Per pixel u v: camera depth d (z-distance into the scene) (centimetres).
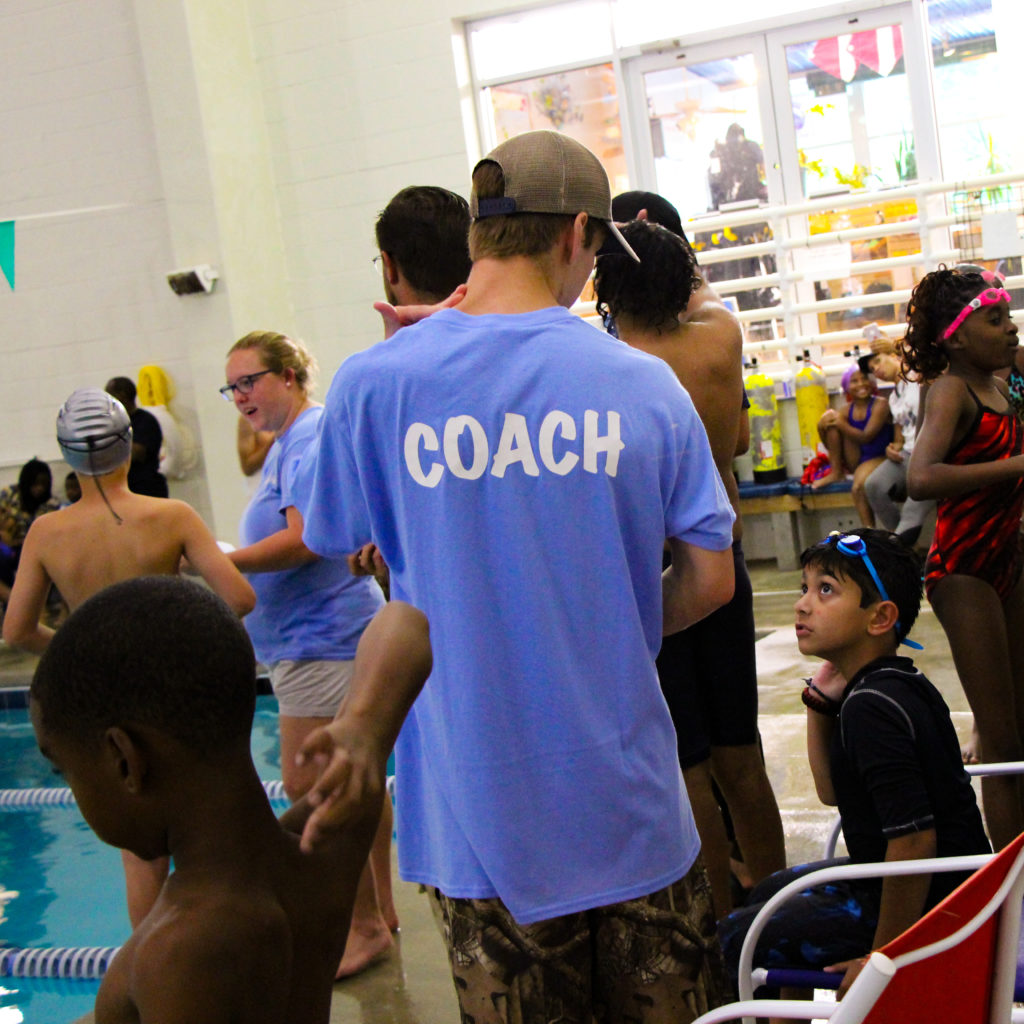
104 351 859
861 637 199
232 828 77
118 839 79
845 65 791
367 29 803
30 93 845
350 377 146
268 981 75
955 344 252
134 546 269
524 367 138
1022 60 759
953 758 188
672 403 143
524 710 139
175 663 75
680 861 146
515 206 144
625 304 229
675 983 144
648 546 143
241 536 306
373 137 815
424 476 139
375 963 300
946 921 115
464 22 816
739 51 805
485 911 142
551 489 137
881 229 740
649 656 144
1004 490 251
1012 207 734
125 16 812
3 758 593
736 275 827
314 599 291
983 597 253
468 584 138
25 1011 319
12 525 821
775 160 815
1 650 812
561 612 138
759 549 753
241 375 291
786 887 170
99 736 75
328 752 75
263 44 823
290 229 837
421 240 213
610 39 816
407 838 153
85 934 365
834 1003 135
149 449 774
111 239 843
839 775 196
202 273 781
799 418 721
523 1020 141
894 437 677
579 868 139
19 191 859
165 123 786
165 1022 72
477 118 830
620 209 262
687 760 246
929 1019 119
